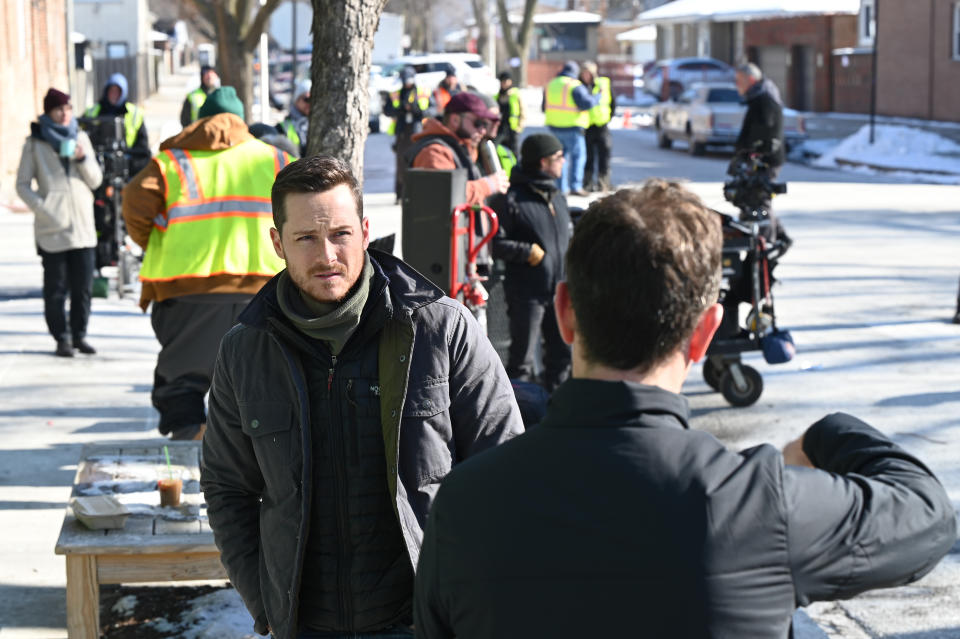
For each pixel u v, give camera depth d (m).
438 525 2.20
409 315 3.40
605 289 2.14
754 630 2.01
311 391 3.43
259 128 8.82
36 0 28.23
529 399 6.51
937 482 2.23
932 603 5.96
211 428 3.58
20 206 22.44
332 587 3.42
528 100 60.22
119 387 9.91
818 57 49.19
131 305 13.52
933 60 41.22
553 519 2.08
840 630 5.66
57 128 10.46
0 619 5.53
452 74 22.47
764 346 9.30
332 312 3.34
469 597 2.13
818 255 16.88
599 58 86.12
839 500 2.09
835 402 9.62
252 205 6.59
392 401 3.39
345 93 5.96
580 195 23.17
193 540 4.89
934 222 20.34
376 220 19.45
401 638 3.46
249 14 24.14
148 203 6.47
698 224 2.17
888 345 11.55
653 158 34.34
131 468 5.84
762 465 2.10
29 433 8.55
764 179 10.16
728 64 60.28
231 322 6.59
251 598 3.58
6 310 13.08
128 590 5.90
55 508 7.05
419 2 88.00
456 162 8.38
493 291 8.72
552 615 2.06
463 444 3.54
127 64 51.66
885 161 31.48
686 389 10.23
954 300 13.61
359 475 3.41
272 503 3.47
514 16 84.94
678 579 2.00
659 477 2.07
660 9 51.31
